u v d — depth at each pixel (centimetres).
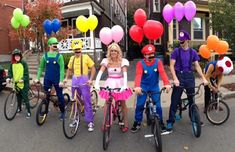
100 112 909
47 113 827
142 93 646
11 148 619
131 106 973
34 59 2066
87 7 2088
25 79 838
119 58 664
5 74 1265
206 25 2370
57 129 738
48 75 776
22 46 2517
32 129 741
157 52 2386
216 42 767
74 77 725
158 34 763
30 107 920
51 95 796
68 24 2380
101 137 674
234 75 1584
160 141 556
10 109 832
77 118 694
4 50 2712
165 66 2144
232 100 1052
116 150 597
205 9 2339
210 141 636
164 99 1047
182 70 676
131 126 752
